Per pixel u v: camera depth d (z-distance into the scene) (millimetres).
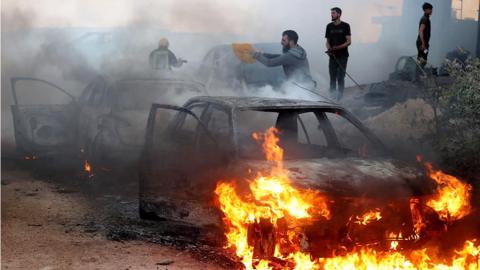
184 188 6297
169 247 6156
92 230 6738
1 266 5547
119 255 5887
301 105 6738
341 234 5094
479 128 7211
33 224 7004
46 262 5676
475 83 7281
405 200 5336
